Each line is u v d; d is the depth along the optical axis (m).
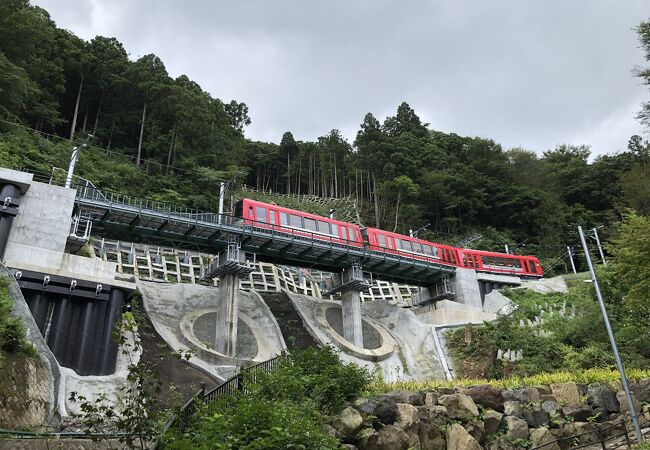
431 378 33.78
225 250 34.47
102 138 61.34
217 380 25.33
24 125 52.00
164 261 42.09
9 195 26.38
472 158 84.69
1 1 51.41
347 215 77.06
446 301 42.94
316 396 16.08
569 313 36.38
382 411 16.59
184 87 64.12
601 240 64.69
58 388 19.33
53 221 27.12
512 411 18.89
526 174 82.06
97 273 26.39
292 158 94.31
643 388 19.69
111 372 24.02
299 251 37.41
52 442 12.20
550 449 17.67
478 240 68.50
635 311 28.95
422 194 75.69
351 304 39.12
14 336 17.97
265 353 31.70
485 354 33.50
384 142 83.38
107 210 30.45
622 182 62.44
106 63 61.47
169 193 52.00
